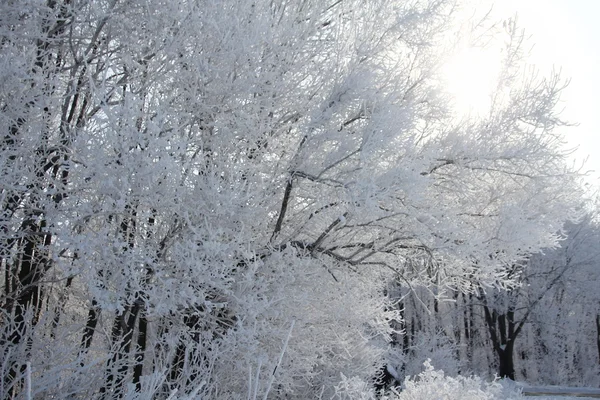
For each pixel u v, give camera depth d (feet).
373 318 24.32
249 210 16.87
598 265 78.79
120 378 18.04
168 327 18.94
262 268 18.24
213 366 18.39
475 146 21.16
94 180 15.28
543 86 21.27
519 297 81.41
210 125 17.88
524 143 21.17
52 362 16.69
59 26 17.74
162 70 18.02
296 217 22.13
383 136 17.24
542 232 20.20
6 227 15.93
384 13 20.24
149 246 16.38
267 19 17.10
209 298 18.11
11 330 16.75
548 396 59.72
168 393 16.79
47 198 16.84
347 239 23.50
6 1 15.80
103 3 17.56
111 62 18.89
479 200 22.88
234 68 17.29
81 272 15.23
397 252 23.11
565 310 85.76
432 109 21.39
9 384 15.56
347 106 18.65
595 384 85.35
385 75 20.03
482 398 14.62
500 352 80.69
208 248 14.87
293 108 19.62
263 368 18.28
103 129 14.75
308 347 20.61
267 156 19.76
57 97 16.14
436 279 24.09
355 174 18.69
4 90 15.01
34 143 15.76
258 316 17.90
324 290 21.13
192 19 16.46
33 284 17.49
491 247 20.52
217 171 17.22
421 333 60.23
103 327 19.17
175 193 15.56
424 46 21.48
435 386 14.94
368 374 26.81
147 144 15.08
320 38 19.44
